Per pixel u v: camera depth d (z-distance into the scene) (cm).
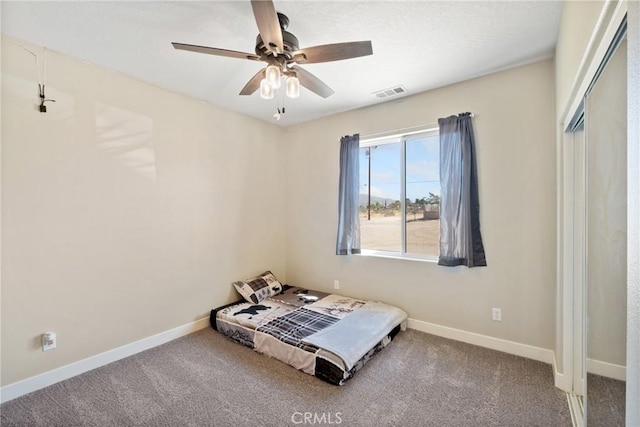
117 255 257
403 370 238
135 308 270
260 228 393
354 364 227
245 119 371
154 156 282
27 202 211
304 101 327
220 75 263
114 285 256
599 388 135
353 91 301
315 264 399
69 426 180
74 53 226
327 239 387
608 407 123
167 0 170
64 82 227
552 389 211
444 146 285
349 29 199
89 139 240
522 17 188
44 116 218
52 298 222
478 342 279
